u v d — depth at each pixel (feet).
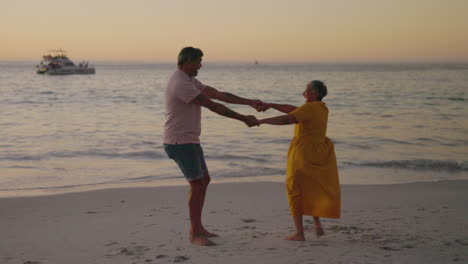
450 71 411.54
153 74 377.71
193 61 13.38
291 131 51.39
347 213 18.44
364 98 105.60
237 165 32.89
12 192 24.12
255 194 22.93
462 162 33.55
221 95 15.19
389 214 18.21
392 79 230.07
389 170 31.42
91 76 306.35
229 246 13.69
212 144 42.75
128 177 28.53
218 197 22.18
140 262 12.39
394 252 12.64
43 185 26.09
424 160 34.14
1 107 82.43
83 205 20.61
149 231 15.93
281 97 120.47
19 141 43.39
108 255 13.16
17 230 16.35
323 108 13.82
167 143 13.69
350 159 35.58
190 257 12.67
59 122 59.72
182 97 13.11
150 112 74.49
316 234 14.78
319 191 13.65
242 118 13.37
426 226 15.98
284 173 29.99
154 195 22.71
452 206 20.01
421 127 55.77
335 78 253.65
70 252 13.64
